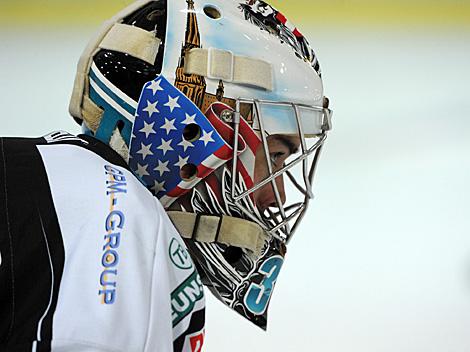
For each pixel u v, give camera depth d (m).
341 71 11.54
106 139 3.36
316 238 7.65
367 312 6.48
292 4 12.85
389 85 11.29
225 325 6.11
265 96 3.44
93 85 3.37
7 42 11.79
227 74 3.32
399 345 6.07
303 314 6.38
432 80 11.52
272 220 3.86
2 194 2.52
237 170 3.36
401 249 7.54
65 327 2.18
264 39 3.50
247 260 3.47
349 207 8.30
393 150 9.70
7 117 9.88
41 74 10.94
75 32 12.05
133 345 2.25
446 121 10.45
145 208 2.57
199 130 3.24
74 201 2.53
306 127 3.67
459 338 6.19
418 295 6.77
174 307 2.56
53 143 2.94
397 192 8.70
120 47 3.28
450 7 13.20
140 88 3.27
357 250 7.47
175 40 3.30
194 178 3.26
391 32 12.59
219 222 3.32
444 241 7.73
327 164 9.20
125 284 2.33
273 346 5.93
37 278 2.33
